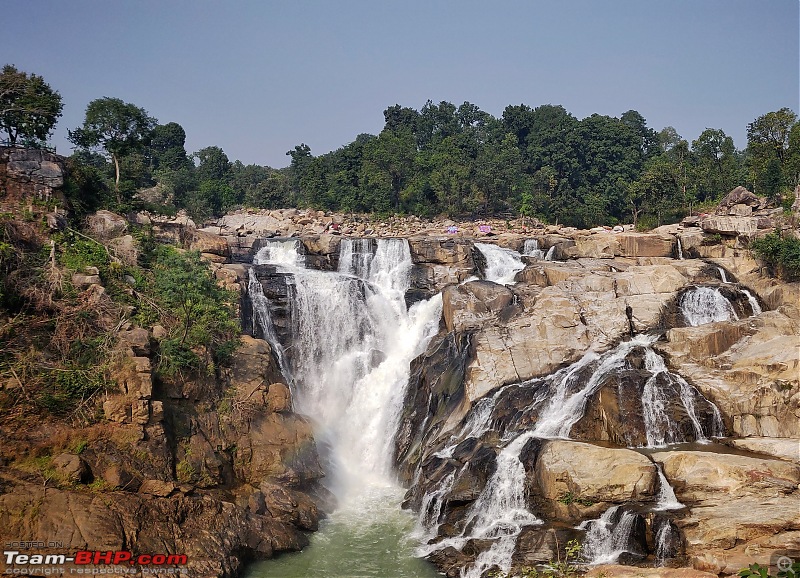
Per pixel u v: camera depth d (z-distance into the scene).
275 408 41.72
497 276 62.50
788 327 43.88
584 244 64.12
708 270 56.19
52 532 28.89
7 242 41.31
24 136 51.66
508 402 42.31
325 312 54.84
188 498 33.81
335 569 33.47
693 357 43.25
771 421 38.38
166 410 37.62
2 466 31.23
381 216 99.06
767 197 74.88
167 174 112.88
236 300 48.66
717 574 27.30
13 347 35.97
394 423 48.94
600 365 43.25
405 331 56.22
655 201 98.38
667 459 34.34
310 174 111.50
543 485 34.75
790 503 30.75
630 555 30.53
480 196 101.25
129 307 40.84
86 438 33.62
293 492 38.78
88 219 48.97
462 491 37.00
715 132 109.56
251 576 32.84
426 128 137.00
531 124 132.12
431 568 33.34
